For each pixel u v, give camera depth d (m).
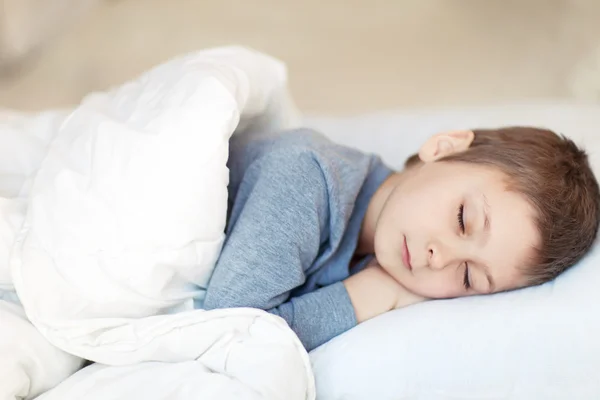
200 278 0.86
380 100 2.07
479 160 0.98
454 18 2.53
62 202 0.81
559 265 0.91
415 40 2.39
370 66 2.23
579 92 2.13
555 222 0.92
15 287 0.78
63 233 0.79
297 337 0.79
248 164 1.03
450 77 2.20
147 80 0.97
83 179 0.82
